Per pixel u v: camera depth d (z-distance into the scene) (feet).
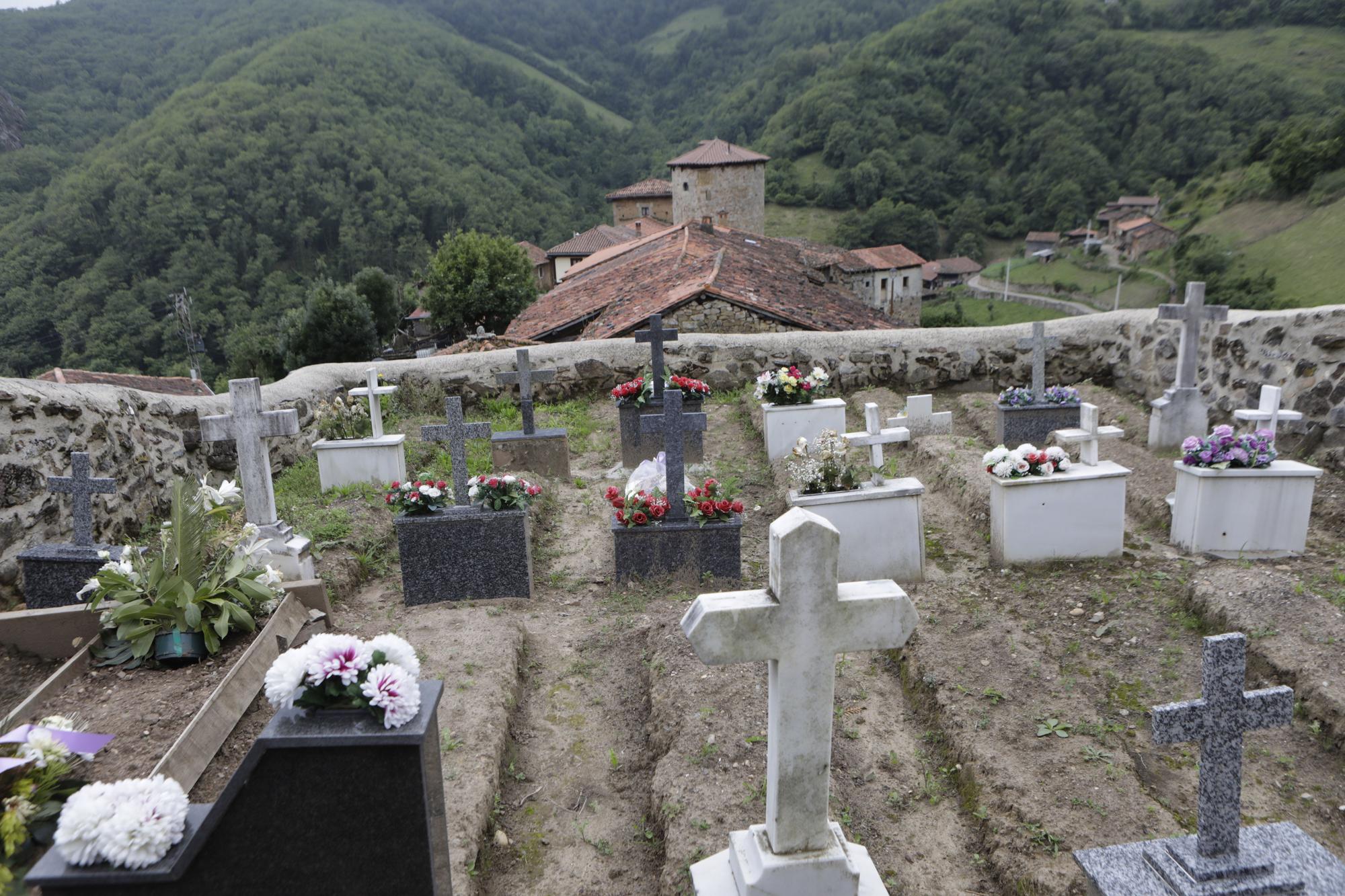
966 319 163.12
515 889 10.26
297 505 21.61
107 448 19.43
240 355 119.55
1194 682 13.17
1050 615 15.69
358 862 7.97
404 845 7.99
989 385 35.63
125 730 11.27
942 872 9.97
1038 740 11.67
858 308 60.54
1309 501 17.39
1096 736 11.75
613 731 13.38
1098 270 165.58
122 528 19.60
